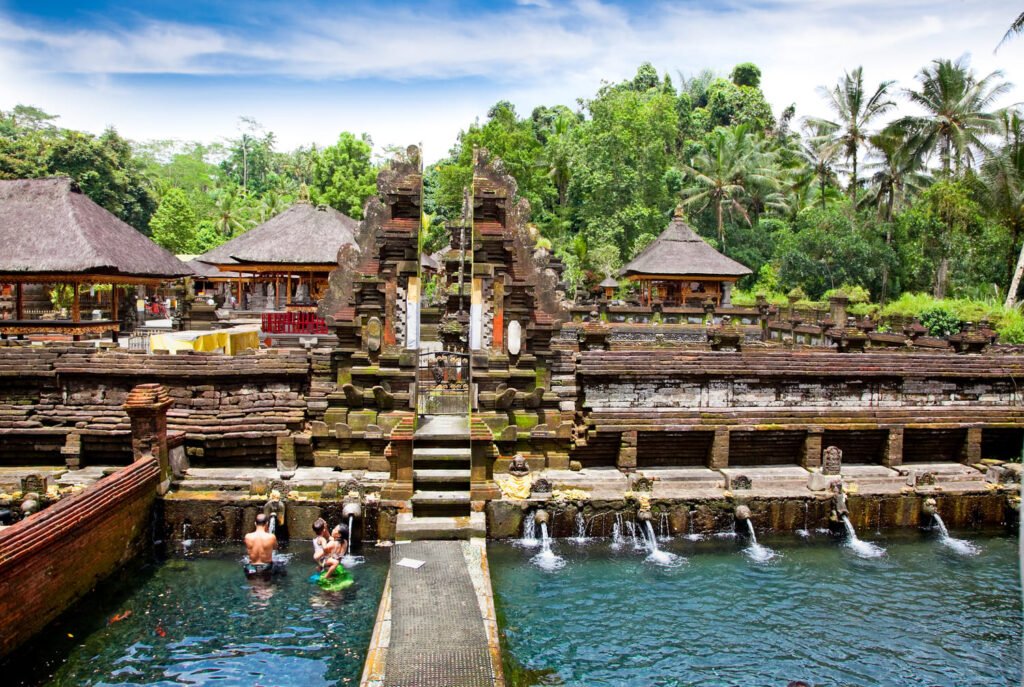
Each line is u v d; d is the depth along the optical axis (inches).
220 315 1582.2
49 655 441.4
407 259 709.9
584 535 644.7
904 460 790.5
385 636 399.5
